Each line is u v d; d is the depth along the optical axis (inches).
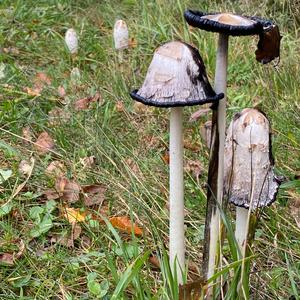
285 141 23.5
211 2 36.6
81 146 22.5
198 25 11.4
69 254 17.2
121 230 18.0
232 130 13.3
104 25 39.8
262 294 15.5
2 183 20.0
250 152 13.0
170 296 13.4
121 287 12.9
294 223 18.8
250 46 31.6
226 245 17.1
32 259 16.6
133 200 18.7
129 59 31.7
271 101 27.2
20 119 24.7
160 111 26.6
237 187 13.2
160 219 17.3
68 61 33.4
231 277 13.7
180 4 36.7
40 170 20.8
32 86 28.9
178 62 11.3
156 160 21.9
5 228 17.7
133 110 26.4
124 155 21.9
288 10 35.5
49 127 24.1
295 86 28.0
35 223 18.1
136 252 14.3
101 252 17.1
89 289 15.2
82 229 18.2
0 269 16.3
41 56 33.6
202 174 21.5
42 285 15.2
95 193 20.0
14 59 33.0
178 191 12.9
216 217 13.1
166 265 12.8
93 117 24.2
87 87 28.2
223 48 11.8
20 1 40.6
